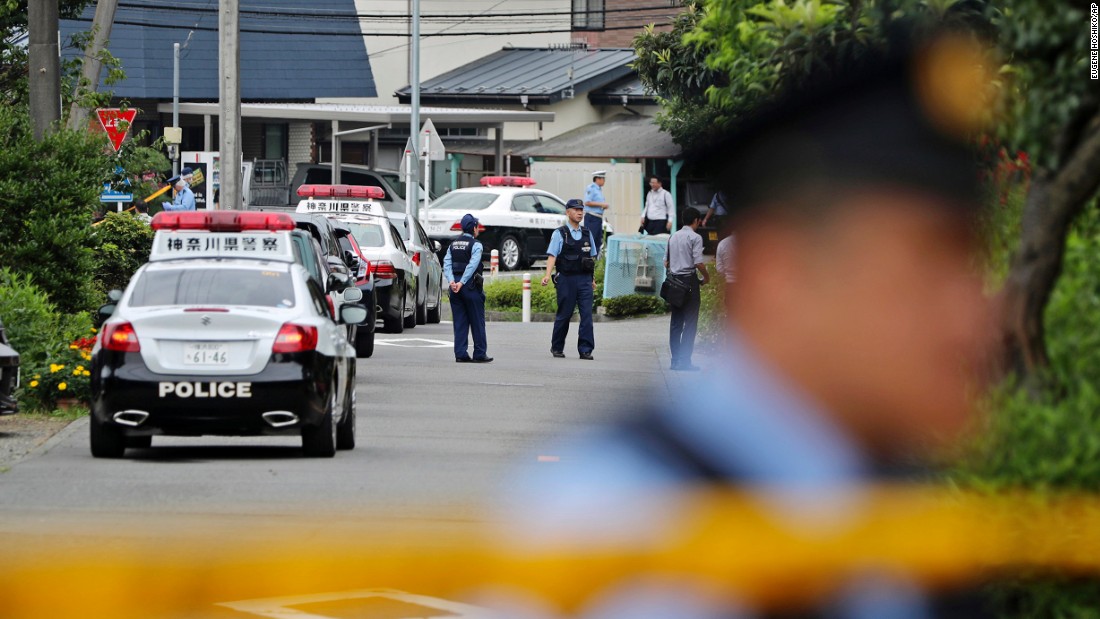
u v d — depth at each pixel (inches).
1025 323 315.6
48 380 1672.0
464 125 5777.6
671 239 2044.8
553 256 2347.4
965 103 209.3
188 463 1294.3
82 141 1972.2
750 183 203.2
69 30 5300.2
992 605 225.8
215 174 4566.9
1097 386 321.4
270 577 745.0
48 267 1929.1
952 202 203.9
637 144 5428.2
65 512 1015.6
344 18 6505.9
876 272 200.5
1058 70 364.5
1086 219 372.5
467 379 2041.1
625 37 7057.1
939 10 367.9
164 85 5885.8
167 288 1359.5
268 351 1299.2
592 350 2345.0
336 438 1390.3
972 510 249.4
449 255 2263.8
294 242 1835.6
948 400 202.7
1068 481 298.2
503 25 6879.9
